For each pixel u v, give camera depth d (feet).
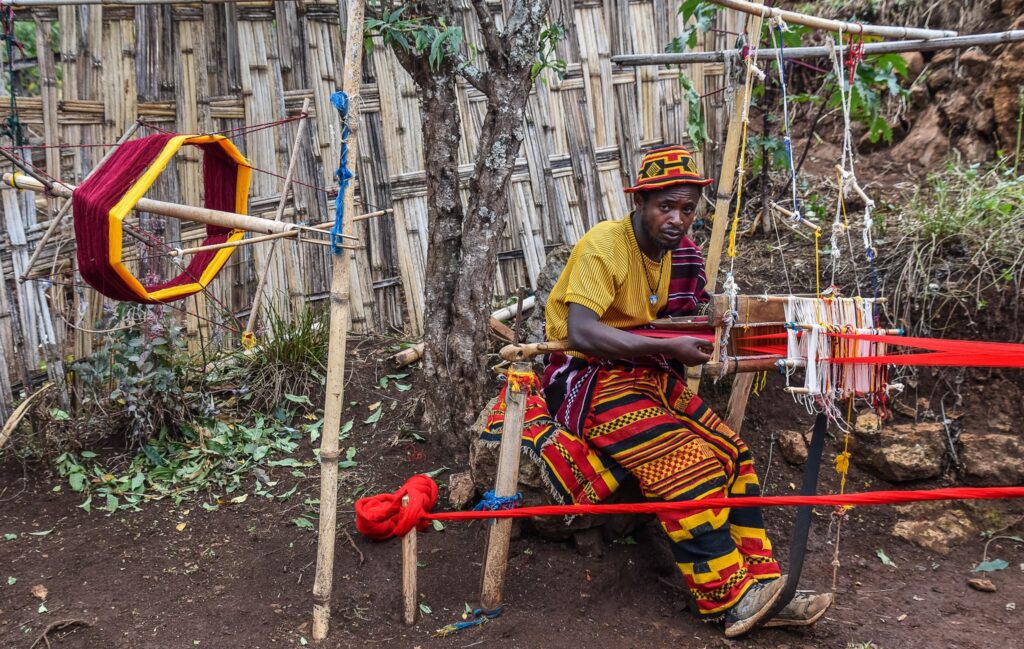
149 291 9.61
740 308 8.61
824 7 19.56
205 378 13.42
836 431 12.71
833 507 11.87
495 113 11.30
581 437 9.84
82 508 11.34
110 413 12.80
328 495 8.87
